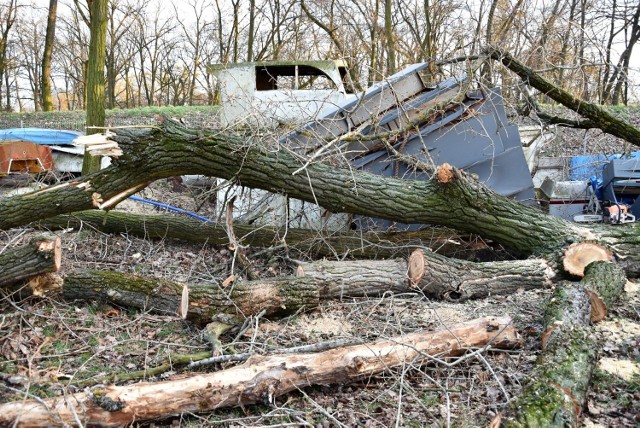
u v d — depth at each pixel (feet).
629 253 17.40
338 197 17.93
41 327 14.52
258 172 17.78
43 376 12.21
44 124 49.73
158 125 17.22
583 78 23.52
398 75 22.76
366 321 15.40
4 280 14.83
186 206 26.21
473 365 12.91
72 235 21.42
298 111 25.86
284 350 12.97
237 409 11.58
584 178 26.03
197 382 11.19
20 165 26.37
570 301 13.99
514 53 25.55
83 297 15.84
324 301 16.67
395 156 20.88
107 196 17.39
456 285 16.67
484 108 21.52
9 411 10.04
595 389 11.55
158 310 15.49
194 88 117.39
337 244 19.93
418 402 11.53
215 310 14.89
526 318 15.16
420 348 12.69
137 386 10.90
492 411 11.09
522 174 21.09
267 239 20.56
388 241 19.70
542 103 40.06
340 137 19.02
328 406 11.61
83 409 10.34
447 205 17.92
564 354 11.53
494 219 17.98
